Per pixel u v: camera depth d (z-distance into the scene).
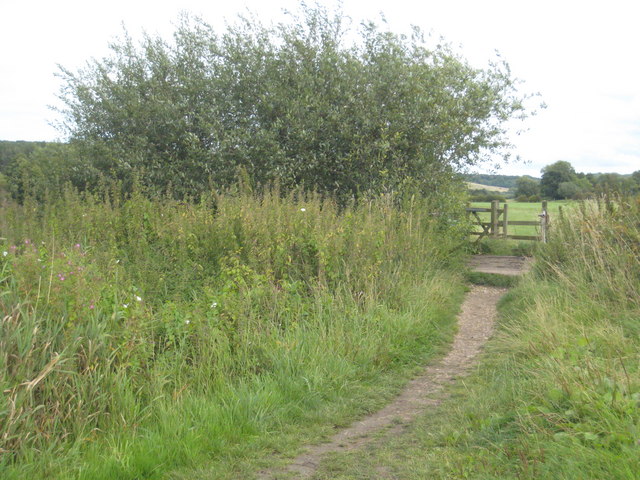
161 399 4.93
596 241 8.13
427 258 11.17
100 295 5.51
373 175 13.73
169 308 6.43
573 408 3.96
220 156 14.19
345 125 13.66
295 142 14.22
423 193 14.33
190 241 8.79
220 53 15.48
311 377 5.79
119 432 4.39
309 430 4.86
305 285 8.15
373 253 9.07
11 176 16.86
